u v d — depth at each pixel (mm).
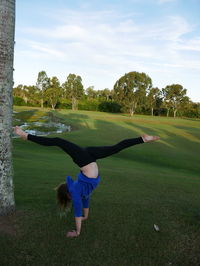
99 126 41562
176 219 6082
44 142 4461
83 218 5723
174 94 94938
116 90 90188
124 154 21156
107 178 10484
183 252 4773
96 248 4781
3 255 4387
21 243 4730
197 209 6867
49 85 98312
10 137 5258
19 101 93938
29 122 44531
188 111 98125
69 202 5086
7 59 5043
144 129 39719
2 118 5051
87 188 4668
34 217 5652
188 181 11977
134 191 8594
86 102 101438
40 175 9875
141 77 85000
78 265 4289
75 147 4566
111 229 5469
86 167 4559
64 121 47500
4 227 5094
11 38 5105
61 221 5637
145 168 16078
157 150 23469
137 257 4578
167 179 11836
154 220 5977
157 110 98875
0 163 5188
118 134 32781
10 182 5422
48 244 4789
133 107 87688
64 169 11953
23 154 15781
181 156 21703
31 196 6988
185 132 38750
